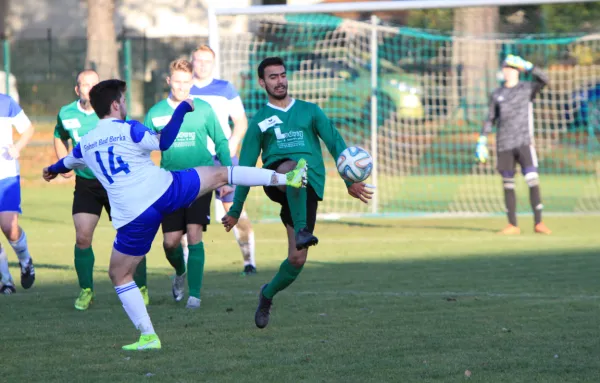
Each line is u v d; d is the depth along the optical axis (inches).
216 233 1290.6
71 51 2817.4
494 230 1314.0
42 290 844.0
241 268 982.4
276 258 1059.3
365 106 2016.5
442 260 1015.0
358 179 618.5
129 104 2224.4
